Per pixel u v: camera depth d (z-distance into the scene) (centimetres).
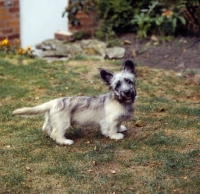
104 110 282
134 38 483
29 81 382
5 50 456
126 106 281
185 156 266
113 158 265
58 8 497
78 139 289
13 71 400
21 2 483
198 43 456
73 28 505
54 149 277
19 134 295
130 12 492
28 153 272
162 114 321
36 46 489
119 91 274
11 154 271
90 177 249
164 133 294
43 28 499
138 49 459
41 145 282
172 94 359
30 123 311
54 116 280
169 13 441
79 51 465
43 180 248
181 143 280
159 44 464
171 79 387
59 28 504
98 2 493
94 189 240
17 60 432
